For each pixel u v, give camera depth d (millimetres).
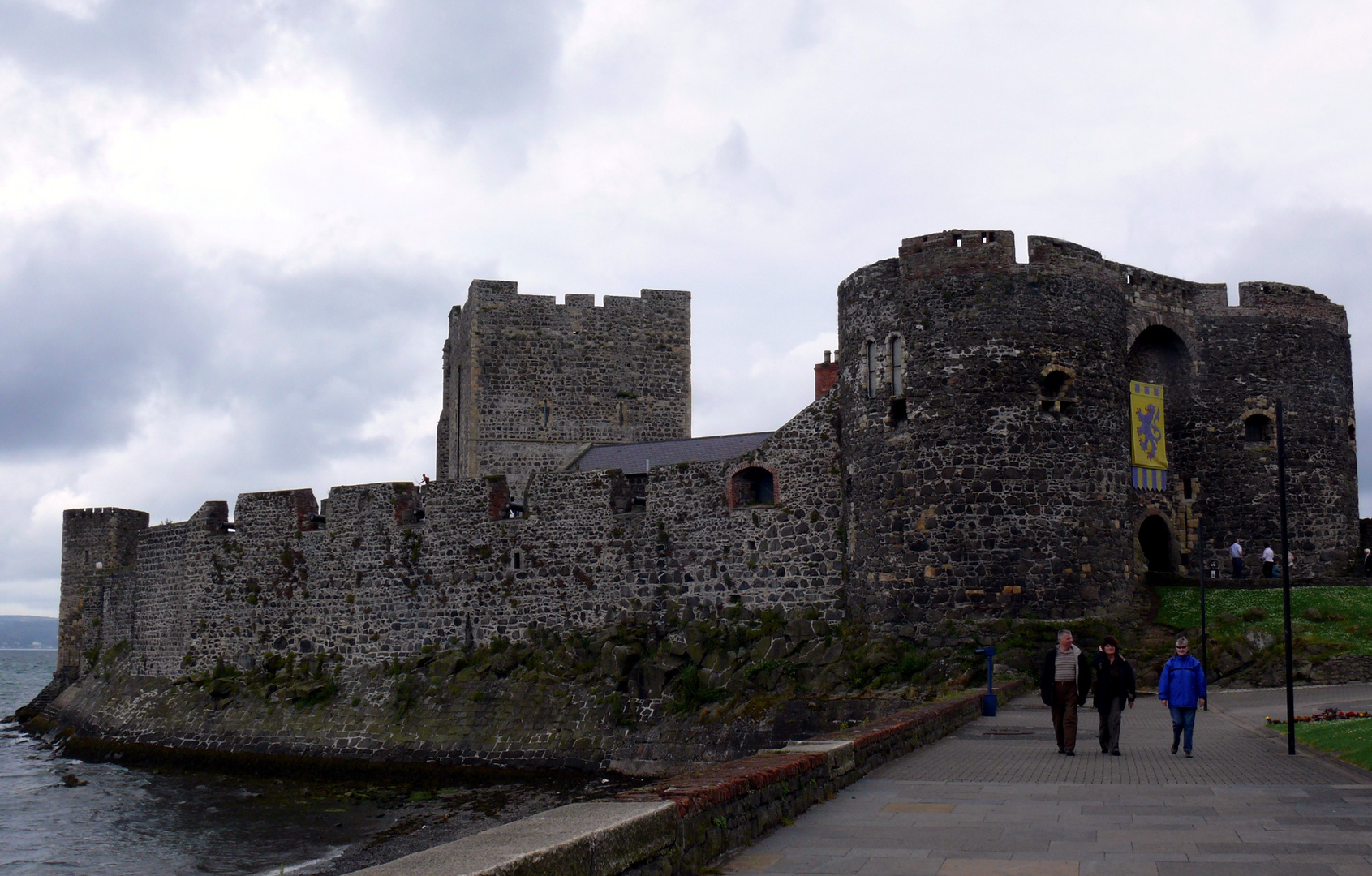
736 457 42594
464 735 42719
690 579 42719
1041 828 13914
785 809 14461
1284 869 11570
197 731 48562
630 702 40719
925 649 35844
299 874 28094
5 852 31094
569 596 44906
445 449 69688
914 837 13453
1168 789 16703
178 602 53531
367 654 48188
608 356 62281
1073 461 36594
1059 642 21406
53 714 58656
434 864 8562
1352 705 28203
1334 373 43625
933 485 36500
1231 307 43125
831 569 39938
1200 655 35344
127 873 28688
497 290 61250
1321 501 42438
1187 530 42438
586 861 9570
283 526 51188
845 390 39750
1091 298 37781
